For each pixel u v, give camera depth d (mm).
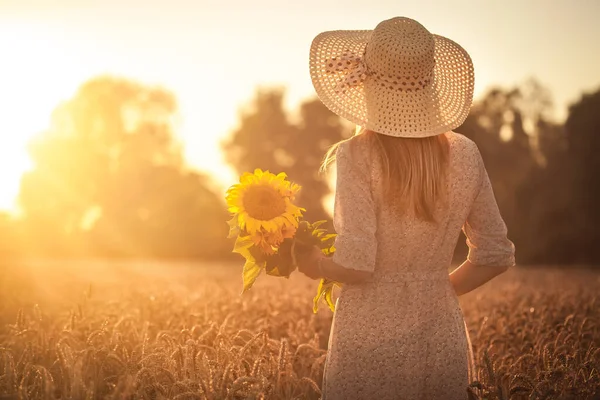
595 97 52750
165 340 5121
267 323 6305
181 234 73625
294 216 3619
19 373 4551
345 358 3596
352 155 3555
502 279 17438
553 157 53219
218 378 3752
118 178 84125
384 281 3590
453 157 3627
